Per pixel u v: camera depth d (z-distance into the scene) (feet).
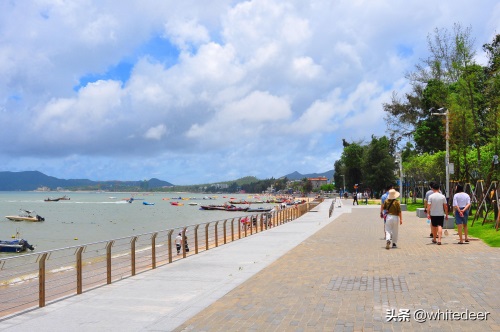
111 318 25.63
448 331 21.47
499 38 131.95
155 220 248.93
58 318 25.79
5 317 26.13
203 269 41.83
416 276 34.76
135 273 40.32
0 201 609.83
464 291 29.35
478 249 48.80
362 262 42.63
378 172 325.42
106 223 226.17
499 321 22.86
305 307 26.53
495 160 84.89
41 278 28.89
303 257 46.88
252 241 65.16
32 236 160.15
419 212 108.99
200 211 364.79
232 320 24.40
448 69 131.95
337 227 86.22
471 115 98.84
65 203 549.13
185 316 25.48
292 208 116.47
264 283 33.91
